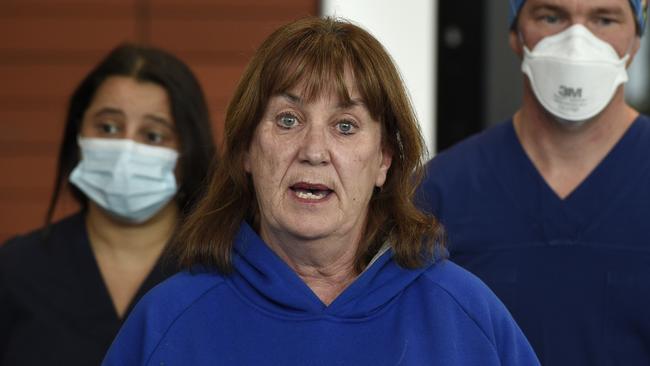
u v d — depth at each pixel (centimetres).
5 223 933
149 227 611
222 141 469
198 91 621
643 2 569
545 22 562
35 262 599
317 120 438
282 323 448
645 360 541
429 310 449
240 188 468
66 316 586
